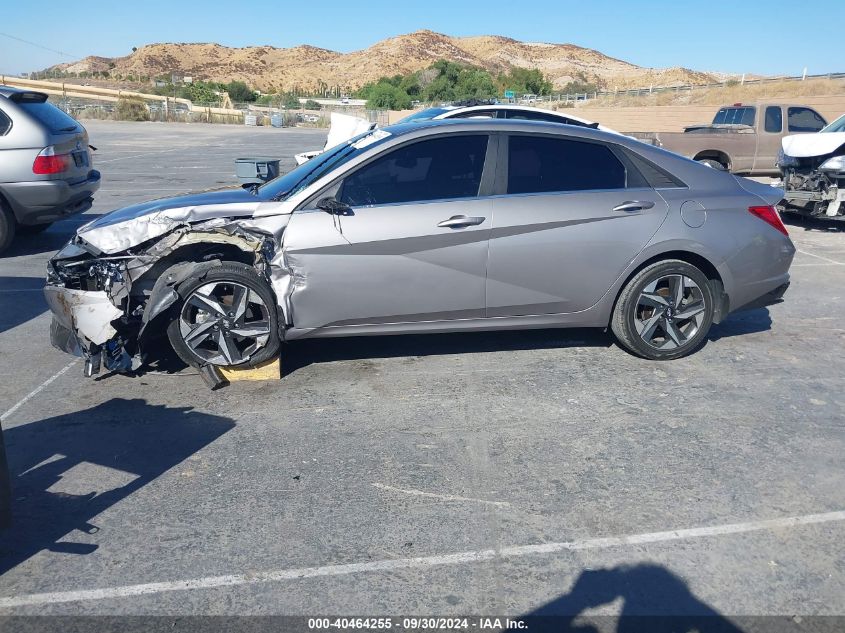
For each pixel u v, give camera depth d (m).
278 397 4.74
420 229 4.70
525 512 3.43
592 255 4.94
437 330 4.98
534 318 5.07
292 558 3.11
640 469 3.81
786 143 10.60
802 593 2.89
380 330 4.92
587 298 5.05
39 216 8.90
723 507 3.46
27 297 7.13
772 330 6.07
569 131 5.04
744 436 4.16
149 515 3.44
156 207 4.91
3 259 8.78
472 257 4.79
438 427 4.30
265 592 2.91
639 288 5.07
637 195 5.02
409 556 3.12
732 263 5.16
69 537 3.28
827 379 5.00
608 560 3.09
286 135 37.81
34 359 5.47
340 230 4.66
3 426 4.38
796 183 10.30
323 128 49.25
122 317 4.69
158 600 2.87
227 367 4.92
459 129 4.89
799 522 3.35
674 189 5.11
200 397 4.75
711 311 5.25
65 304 4.68
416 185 4.82
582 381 4.97
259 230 4.66
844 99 25.28
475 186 4.86
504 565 3.06
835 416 4.42
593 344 5.70
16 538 3.28
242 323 4.82
